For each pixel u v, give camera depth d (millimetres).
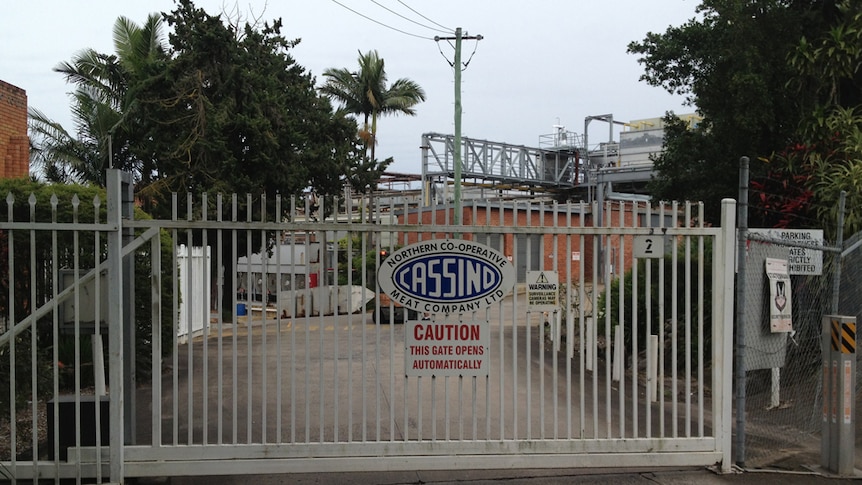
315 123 26859
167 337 10766
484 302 6070
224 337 16578
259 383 10695
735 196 15469
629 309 12531
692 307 11031
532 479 5996
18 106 15547
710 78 15633
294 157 24812
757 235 6594
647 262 6273
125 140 25328
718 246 6332
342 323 19422
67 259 9641
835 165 11148
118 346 5562
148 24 27625
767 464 6625
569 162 40875
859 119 11836
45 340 9688
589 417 8664
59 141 24484
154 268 5734
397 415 8586
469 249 6055
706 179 16250
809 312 9195
